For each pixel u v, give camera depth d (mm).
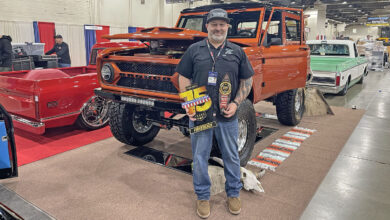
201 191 2367
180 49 3459
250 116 3133
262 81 3453
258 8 3764
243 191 2748
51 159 3457
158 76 2922
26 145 3912
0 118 2506
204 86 2117
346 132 4625
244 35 3891
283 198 2631
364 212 2432
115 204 2514
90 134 4438
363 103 7055
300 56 4402
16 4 10305
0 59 6715
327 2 23312
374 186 2875
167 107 2883
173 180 2973
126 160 3461
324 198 2641
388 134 4539
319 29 23906
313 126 4965
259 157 3553
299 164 3371
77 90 4043
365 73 12227
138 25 15297
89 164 3330
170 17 17203
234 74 2154
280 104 4633
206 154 2322
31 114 3727
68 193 2689
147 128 3982
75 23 12352
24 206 2461
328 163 3406
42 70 4469
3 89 4070
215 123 2176
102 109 4570
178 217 2338
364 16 42750
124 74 3215
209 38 2117
